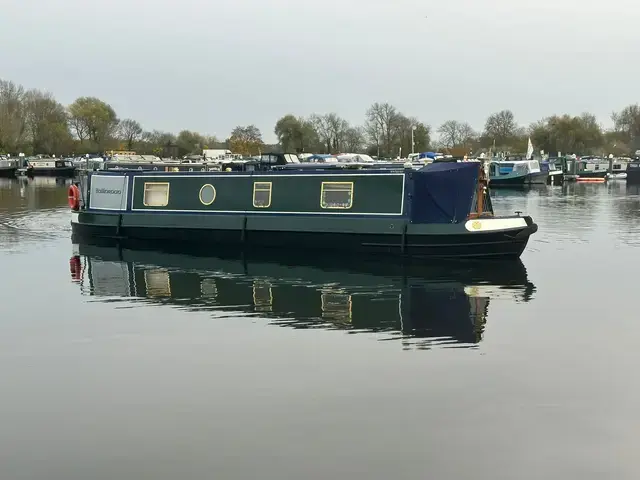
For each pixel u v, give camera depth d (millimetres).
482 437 9297
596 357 12508
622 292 18047
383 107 98812
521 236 22203
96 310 16047
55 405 10391
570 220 36594
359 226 23719
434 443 9117
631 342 13430
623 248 26094
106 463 8664
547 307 16406
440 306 16547
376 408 10203
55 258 23906
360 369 11836
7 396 10742
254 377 11469
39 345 13273
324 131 100750
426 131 98812
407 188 23422
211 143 125875
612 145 119062
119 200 27812
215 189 26266
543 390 10891
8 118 104250
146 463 8641
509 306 16547
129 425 9688
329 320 15125
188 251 25641
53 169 92562
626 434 9375
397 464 8586
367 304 16797
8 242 27734
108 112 116500
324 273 21000
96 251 25531
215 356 12555
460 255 22766
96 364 12172
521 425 9648
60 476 8375
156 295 17797
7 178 86125
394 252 23469
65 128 110875
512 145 108750
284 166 27953
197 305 16609
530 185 74750
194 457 8781
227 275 20766
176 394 10766
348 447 9023
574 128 108938
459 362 12211
